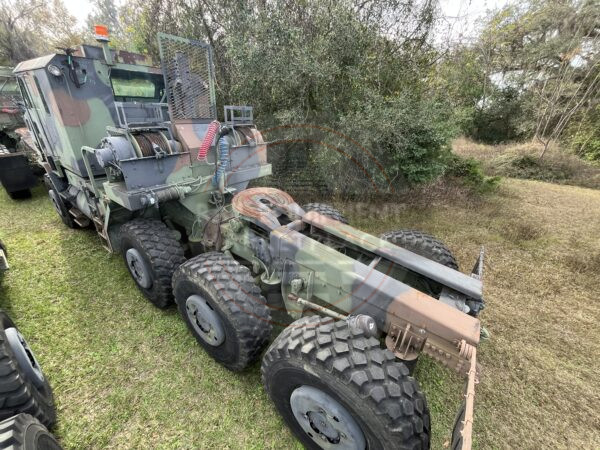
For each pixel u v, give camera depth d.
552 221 5.79
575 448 1.91
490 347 2.65
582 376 2.41
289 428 1.87
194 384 2.17
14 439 1.26
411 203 5.51
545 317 3.05
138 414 1.97
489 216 5.67
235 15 5.08
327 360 1.45
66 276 3.26
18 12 14.36
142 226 2.70
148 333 2.58
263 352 2.36
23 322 2.63
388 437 1.33
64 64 2.75
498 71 13.47
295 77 4.74
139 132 2.50
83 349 2.41
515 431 2.00
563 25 10.91
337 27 4.76
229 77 5.64
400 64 5.37
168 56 2.74
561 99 12.25
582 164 10.11
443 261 2.63
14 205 5.18
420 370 2.37
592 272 3.85
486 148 12.45
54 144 3.49
